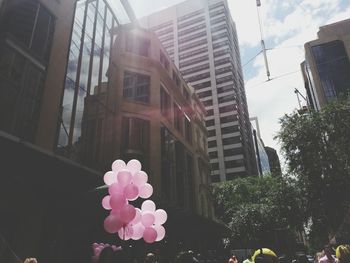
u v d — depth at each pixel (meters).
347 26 61.56
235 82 87.94
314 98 63.06
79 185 11.53
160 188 20.77
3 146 8.28
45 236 10.66
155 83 23.53
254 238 31.83
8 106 10.95
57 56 13.82
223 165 77.94
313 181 19.02
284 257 9.74
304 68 70.56
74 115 14.54
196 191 29.73
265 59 17.83
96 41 17.83
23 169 9.24
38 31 13.01
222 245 30.09
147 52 25.02
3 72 10.94
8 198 9.40
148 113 22.11
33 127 11.94
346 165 18.59
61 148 13.36
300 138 19.72
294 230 22.00
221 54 89.81
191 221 17.30
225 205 41.78
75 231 11.58
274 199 20.66
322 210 19.25
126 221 6.21
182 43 96.44
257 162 94.69
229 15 100.44
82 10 16.52
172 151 25.25
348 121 19.05
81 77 15.67
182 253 4.72
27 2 12.68
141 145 20.94
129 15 23.81
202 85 88.69
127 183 6.43
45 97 12.67
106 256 5.13
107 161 17.34
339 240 18.83
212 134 82.25
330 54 58.78
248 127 92.25
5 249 9.25
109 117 18.55
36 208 10.34
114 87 20.12
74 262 10.66
